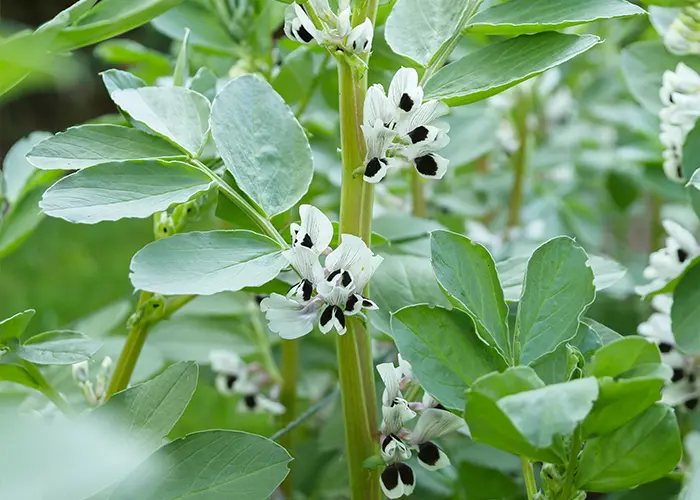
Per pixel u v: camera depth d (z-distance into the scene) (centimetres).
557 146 139
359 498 74
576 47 72
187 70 88
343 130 72
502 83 72
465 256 71
